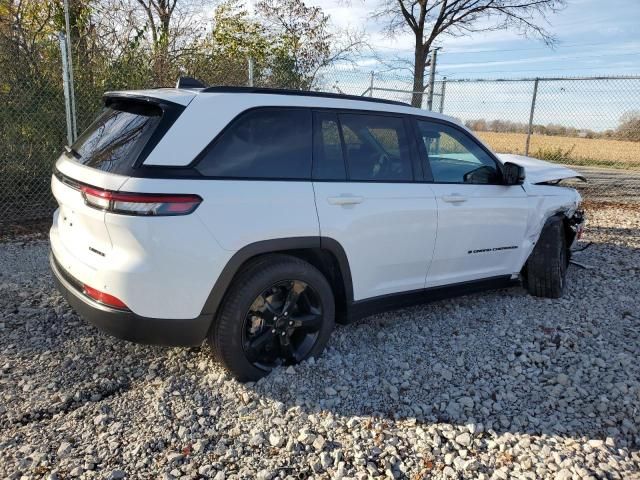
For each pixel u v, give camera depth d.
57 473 2.47
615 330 4.23
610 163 17.83
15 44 7.37
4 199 7.41
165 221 2.76
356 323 4.25
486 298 4.92
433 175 3.98
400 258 3.76
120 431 2.81
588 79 10.13
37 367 3.40
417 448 2.73
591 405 3.11
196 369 3.44
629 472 2.57
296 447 2.71
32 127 7.53
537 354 3.72
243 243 3.00
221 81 9.45
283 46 12.38
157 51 8.69
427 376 3.46
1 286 4.77
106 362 3.50
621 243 7.16
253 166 3.11
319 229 3.28
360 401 3.14
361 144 3.62
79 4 8.28
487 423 2.95
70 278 3.17
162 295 2.84
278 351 3.40
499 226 4.34
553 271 4.79
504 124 14.57
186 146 2.89
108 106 3.55
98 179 2.84
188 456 2.64
